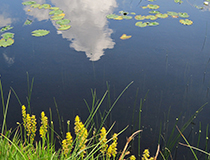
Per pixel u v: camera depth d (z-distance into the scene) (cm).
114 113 349
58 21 644
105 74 436
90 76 431
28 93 392
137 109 356
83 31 597
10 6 756
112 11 711
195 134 313
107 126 325
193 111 350
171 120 336
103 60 477
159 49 510
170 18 658
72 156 168
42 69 452
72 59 481
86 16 683
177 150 292
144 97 379
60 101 373
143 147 295
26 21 649
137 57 484
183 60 471
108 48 517
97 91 394
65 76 430
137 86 404
